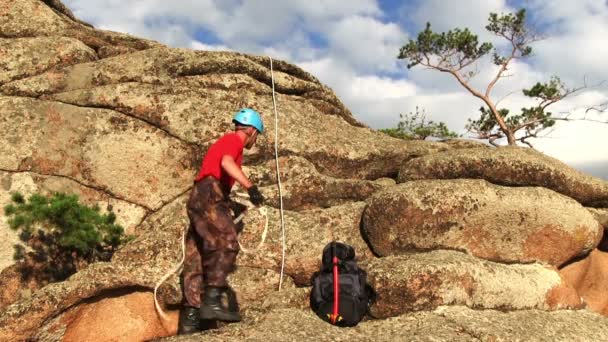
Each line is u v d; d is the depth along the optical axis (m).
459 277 6.82
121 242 8.83
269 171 9.01
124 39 11.73
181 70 10.16
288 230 7.86
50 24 11.20
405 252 7.77
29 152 9.41
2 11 11.04
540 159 8.81
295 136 9.73
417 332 6.09
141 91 9.73
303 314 6.51
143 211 9.45
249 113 6.67
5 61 10.16
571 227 8.12
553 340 6.34
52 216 8.31
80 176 9.47
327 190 8.98
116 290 6.68
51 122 9.58
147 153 9.51
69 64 10.31
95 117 9.58
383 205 7.80
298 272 7.55
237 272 7.36
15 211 8.34
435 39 27.61
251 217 7.86
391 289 6.58
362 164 9.94
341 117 11.62
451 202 7.63
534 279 7.58
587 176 9.22
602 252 9.31
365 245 8.05
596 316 7.60
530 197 7.89
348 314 6.32
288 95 11.15
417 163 8.98
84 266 9.30
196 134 9.59
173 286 6.69
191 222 6.45
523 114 27.77
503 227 7.79
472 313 6.63
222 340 5.83
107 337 6.43
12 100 9.66
